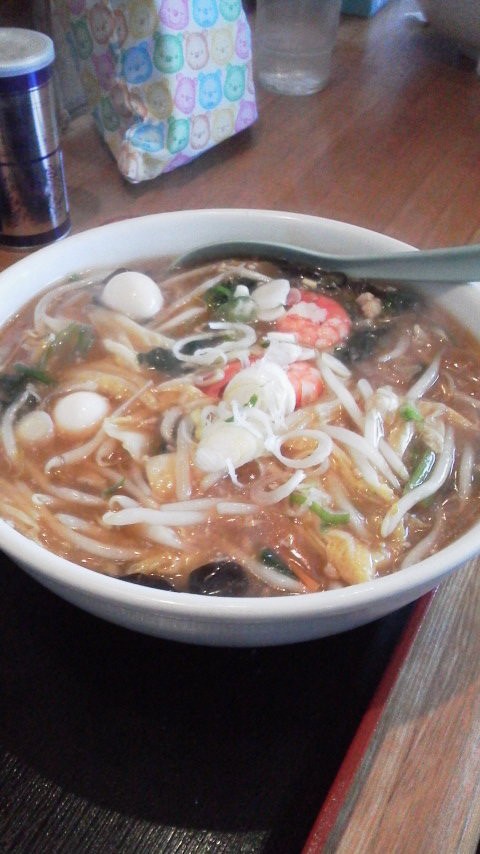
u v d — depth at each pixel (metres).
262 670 0.25
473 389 0.31
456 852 0.20
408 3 0.73
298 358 0.31
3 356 0.31
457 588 0.27
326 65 0.58
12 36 0.40
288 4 0.55
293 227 0.35
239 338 0.32
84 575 0.20
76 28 0.46
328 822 0.20
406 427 0.29
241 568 0.24
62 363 0.31
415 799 0.21
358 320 0.33
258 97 0.57
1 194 0.40
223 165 0.49
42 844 0.21
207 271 0.35
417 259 0.32
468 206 0.47
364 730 0.22
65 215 0.43
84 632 0.26
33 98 0.38
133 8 0.41
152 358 0.31
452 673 0.24
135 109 0.44
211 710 0.24
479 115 0.57
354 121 0.55
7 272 0.32
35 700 0.24
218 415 0.28
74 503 0.27
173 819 0.21
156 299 0.34
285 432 0.28
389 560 0.25
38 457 0.28
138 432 0.28
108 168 0.49
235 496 0.27
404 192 0.48
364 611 0.21
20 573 0.27
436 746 0.22
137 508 0.26
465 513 0.26
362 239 0.34
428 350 0.32
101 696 0.24
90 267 0.34
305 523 0.26
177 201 0.46
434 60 0.64
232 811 0.21
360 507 0.27
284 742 0.23
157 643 0.25
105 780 0.22
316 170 0.49
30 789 0.22
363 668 0.25
